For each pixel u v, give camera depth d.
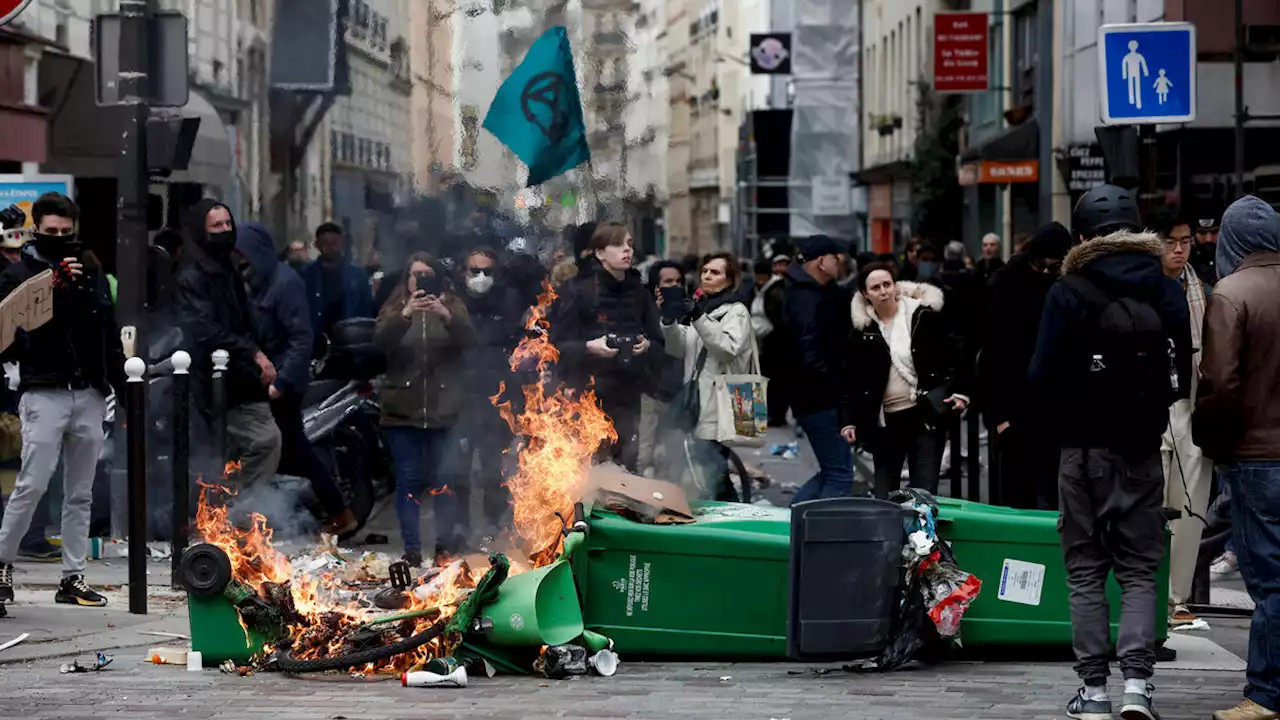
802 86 56.81
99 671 8.08
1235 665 8.41
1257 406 6.96
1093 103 30.16
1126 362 6.97
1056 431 7.11
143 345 12.00
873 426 11.88
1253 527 6.98
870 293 11.73
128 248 11.91
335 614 8.20
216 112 20.55
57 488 12.09
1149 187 12.30
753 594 8.28
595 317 11.27
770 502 15.08
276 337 12.48
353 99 21.52
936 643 8.30
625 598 8.26
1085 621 7.03
